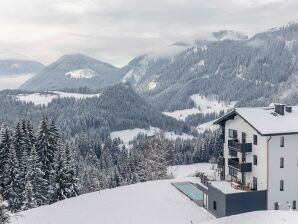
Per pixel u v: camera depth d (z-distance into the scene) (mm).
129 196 64125
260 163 54500
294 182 54656
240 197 52281
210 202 55688
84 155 199500
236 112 58125
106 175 136250
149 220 52938
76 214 57406
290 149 54250
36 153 77312
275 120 55625
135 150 139500
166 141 100375
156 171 92750
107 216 55344
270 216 45562
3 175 73750
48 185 78938
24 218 57344
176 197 62531
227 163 63094
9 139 77562
